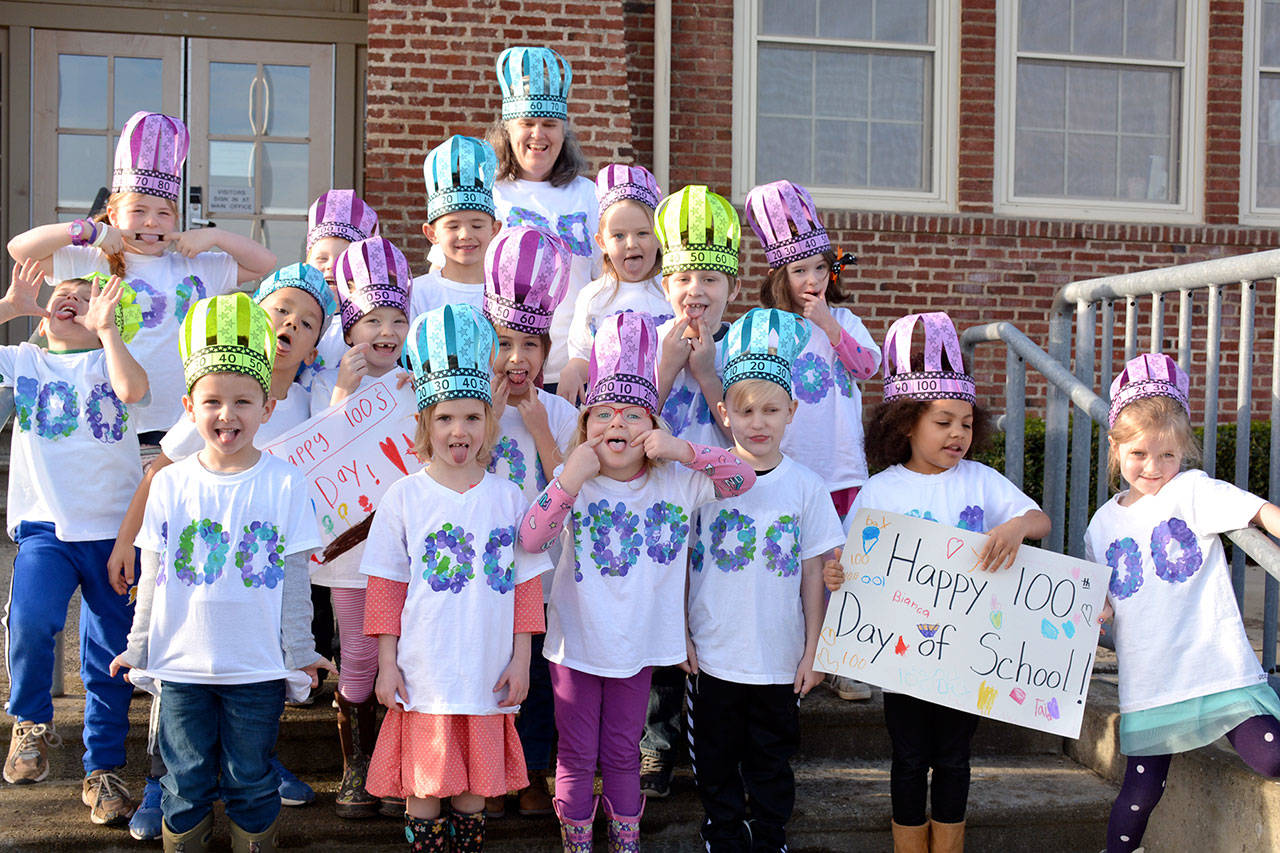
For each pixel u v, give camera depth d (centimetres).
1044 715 290
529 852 307
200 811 271
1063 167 752
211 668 262
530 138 402
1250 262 320
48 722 309
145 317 335
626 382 280
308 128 733
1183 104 757
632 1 702
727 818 290
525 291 298
